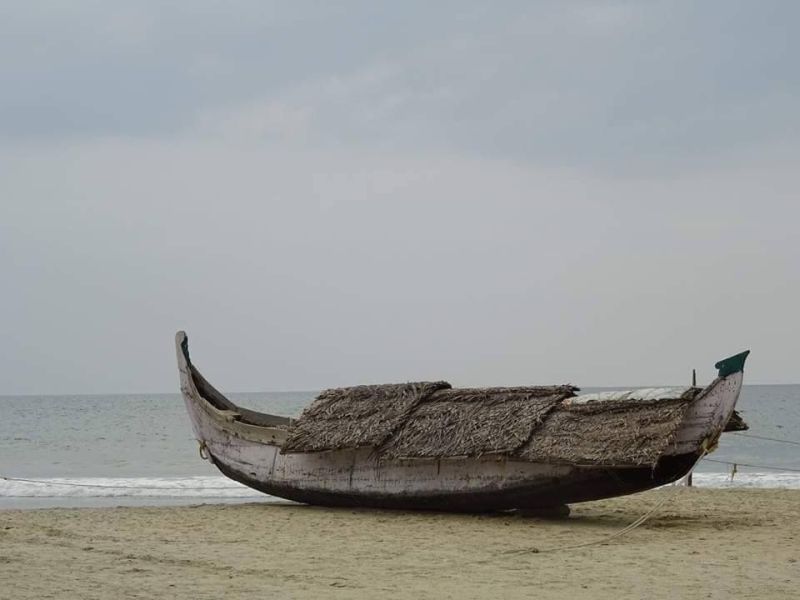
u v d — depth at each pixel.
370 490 20.78
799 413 94.50
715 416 17.53
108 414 103.88
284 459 22.08
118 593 11.73
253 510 21.69
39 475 36.59
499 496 19.27
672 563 14.41
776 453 47.69
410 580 12.98
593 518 20.28
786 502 23.61
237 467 22.92
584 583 12.76
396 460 20.22
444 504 20.05
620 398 18.81
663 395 18.33
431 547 16.16
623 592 12.13
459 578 13.14
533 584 12.68
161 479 33.84
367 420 20.95
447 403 20.77
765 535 17.56
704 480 33.22
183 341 24.48
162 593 11.79
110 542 16.62
